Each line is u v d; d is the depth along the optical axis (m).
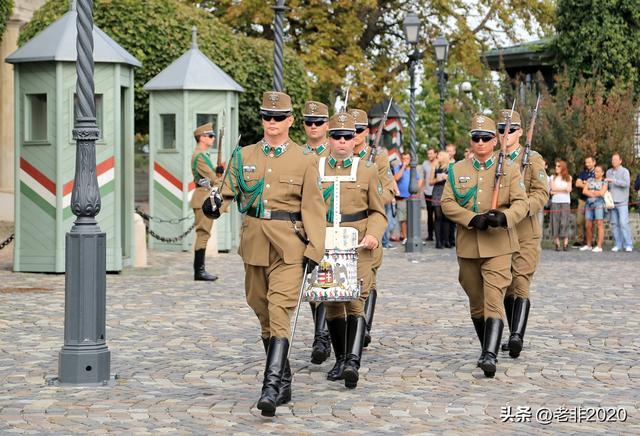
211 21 27.66
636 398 8.51
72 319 9.03
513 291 10.55
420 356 10.42
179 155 22.44
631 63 32.00
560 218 24.75
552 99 30.73
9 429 7.43
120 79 17.64
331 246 8.61
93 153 9.16
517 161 10.61
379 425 7.61
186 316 13.02
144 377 9.31
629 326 12.41
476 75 34.59
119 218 17.75
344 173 9.38
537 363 10.02
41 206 17.39
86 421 7.68
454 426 7.57
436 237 25.69
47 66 17.27
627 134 28.41
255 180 8.26
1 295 14.70
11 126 29.64
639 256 22.98
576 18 32.38
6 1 23.75
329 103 39.31
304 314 13.14
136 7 25.84
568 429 7.50
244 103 29.12
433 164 28.14
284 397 8.27
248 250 8.30
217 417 7.84
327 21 36.97
